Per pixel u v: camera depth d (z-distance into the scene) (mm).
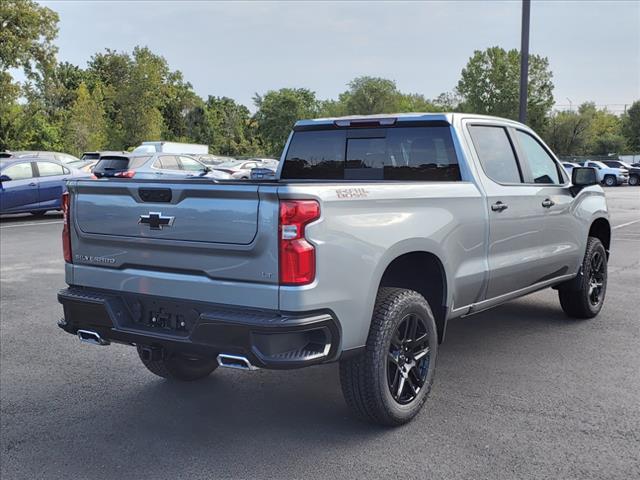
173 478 3406
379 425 3980
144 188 3643
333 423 4090
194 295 3510
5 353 5688
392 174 5047
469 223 4496
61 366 5328
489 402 4367
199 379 4973
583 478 3322
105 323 3848
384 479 3336
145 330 3697
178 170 19016
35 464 3590
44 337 6199
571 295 6426
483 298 4867
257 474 3428
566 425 3977
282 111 89500
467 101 89375
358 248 3533
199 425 4094
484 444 3727
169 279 3594
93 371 5203
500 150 5152
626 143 102375
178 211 3539
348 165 5258
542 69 85312
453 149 4742
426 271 4379
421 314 4027
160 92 66625
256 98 94812
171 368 4727
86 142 52719
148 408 4395
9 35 42531
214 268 3447
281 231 3234
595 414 4145
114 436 3945
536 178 5586
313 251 3295
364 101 95812
